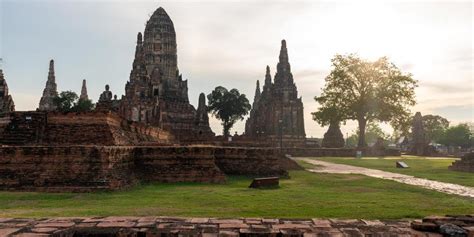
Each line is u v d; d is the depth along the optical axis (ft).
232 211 56.49
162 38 355.97
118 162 88.17
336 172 138.51
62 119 117.29
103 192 78.54
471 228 41.01
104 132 114.93
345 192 81.76
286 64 357.61
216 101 433.89
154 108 280.72
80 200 68.80
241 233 40.01
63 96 293.43
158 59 352.69
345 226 43.27
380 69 277.85
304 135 346.95
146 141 152.76
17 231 39.37
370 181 105.09
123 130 132.67
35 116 117.91
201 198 71.20
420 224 42.68
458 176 123.24
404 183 100.07
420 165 175.11
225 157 119.75
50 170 82.12
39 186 79.92
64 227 41.16
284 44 360.69
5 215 52.16
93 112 117.39
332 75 284.61
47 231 39.52
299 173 133.18
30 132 114.93
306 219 46.42
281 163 150.10
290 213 55.36
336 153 272.10
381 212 56.54
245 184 98.68
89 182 80.38
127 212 54.95
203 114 349.82
